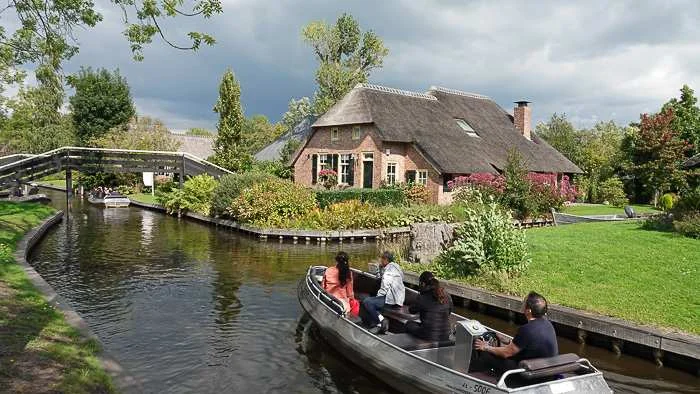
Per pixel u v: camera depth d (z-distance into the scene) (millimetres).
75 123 47281
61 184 48469
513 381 5387
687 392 6207
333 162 27812
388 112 26281
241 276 12086
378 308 7273
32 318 6949
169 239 18000
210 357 7156
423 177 25016
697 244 11891
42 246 16141
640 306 7953
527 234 14508
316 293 8195
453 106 31172
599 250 11617
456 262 10750
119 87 48125
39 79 11234
